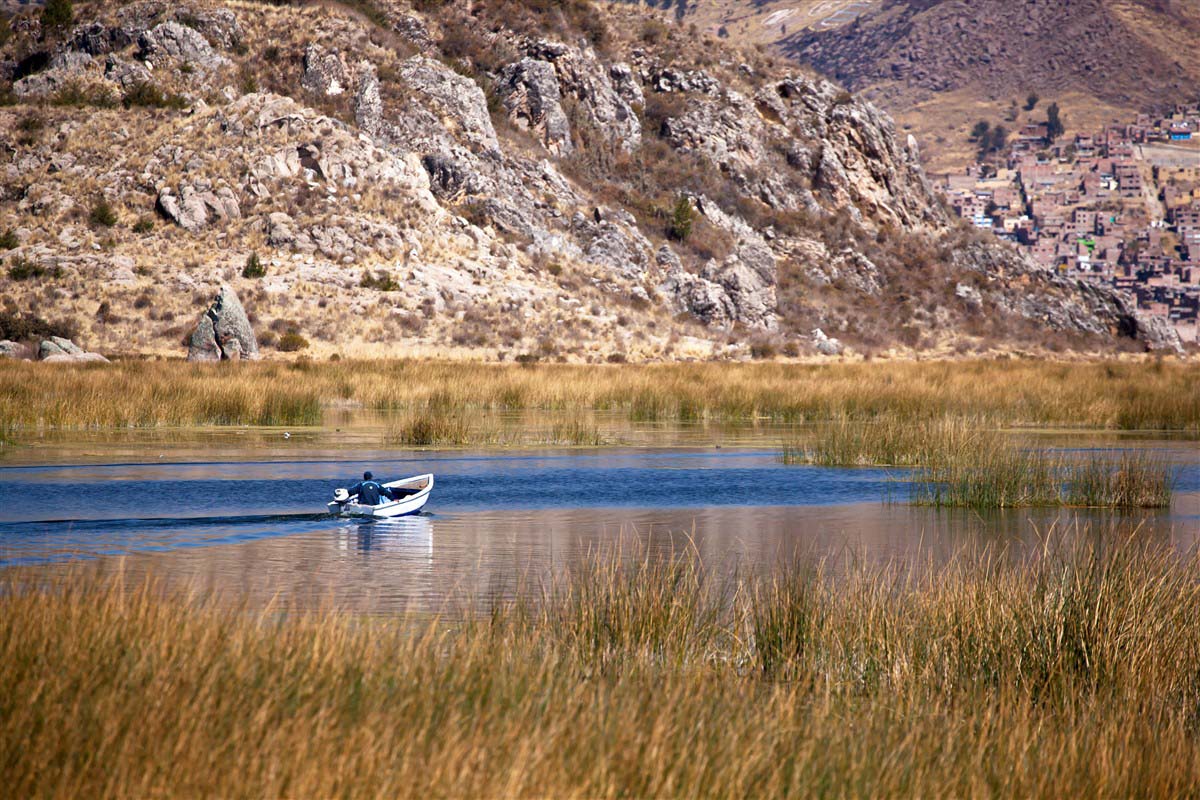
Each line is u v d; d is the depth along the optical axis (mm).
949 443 95125
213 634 28984
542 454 104375
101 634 27734
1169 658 34062
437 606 44031
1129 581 38594
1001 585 38719
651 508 73438
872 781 23234
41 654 26141
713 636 37312
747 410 147875
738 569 52000
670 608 37156
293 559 55188
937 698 30844
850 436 100125
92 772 20953
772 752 23828
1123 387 170875
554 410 153500
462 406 147750
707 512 71938
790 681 32094
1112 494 76812
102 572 50562
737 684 30594
